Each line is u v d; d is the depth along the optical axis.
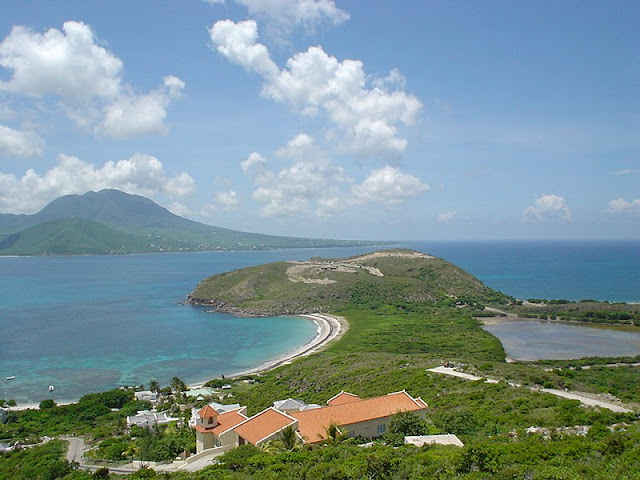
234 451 45.09
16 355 144.00
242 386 111.44
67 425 88.69
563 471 31.03
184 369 131.75
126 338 168.00
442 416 50.97
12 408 99.44
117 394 103.62
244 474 39.66
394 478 33.31
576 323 186.00
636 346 144.75
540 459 34.09
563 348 142.12
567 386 73.56
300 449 43.97
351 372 96.00
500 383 70.44
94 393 107.81
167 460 60.50
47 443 74.50
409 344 142.75
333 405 53.78
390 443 45.53
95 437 78.06
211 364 137.00
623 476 29.22
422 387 74.69
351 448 42.50
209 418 55.44
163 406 96.88
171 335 174.12
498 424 49.81
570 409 52.97
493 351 129.62
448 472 33.09
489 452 34.47
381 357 110.38
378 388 78.88
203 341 165.25
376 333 163.62
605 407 54.47
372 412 51.53
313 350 148.50
